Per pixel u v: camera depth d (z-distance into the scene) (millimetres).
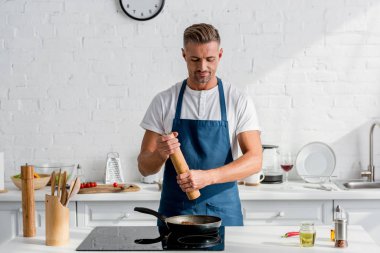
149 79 5160
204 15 5113
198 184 3029
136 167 5180
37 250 2680
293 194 4496
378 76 5109
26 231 2938
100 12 5121
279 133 5160
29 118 5164
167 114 3588
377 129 5133
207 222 2947
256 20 5109
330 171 4984
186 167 3020
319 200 4551
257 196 4508
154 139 3613
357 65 5109
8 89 5156
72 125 5172
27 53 5137
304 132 5156
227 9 5105
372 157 5035
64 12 5121
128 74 5152
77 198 4535
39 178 4668
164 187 3539
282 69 5125
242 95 3553
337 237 2680
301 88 5129
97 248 2662
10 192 4672
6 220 4605
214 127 3520
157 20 5125
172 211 3473
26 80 5156
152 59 5145
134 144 5172
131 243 2732
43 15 5125
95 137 5164
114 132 5164
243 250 2621
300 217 4566
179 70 5156
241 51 5125
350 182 4953
